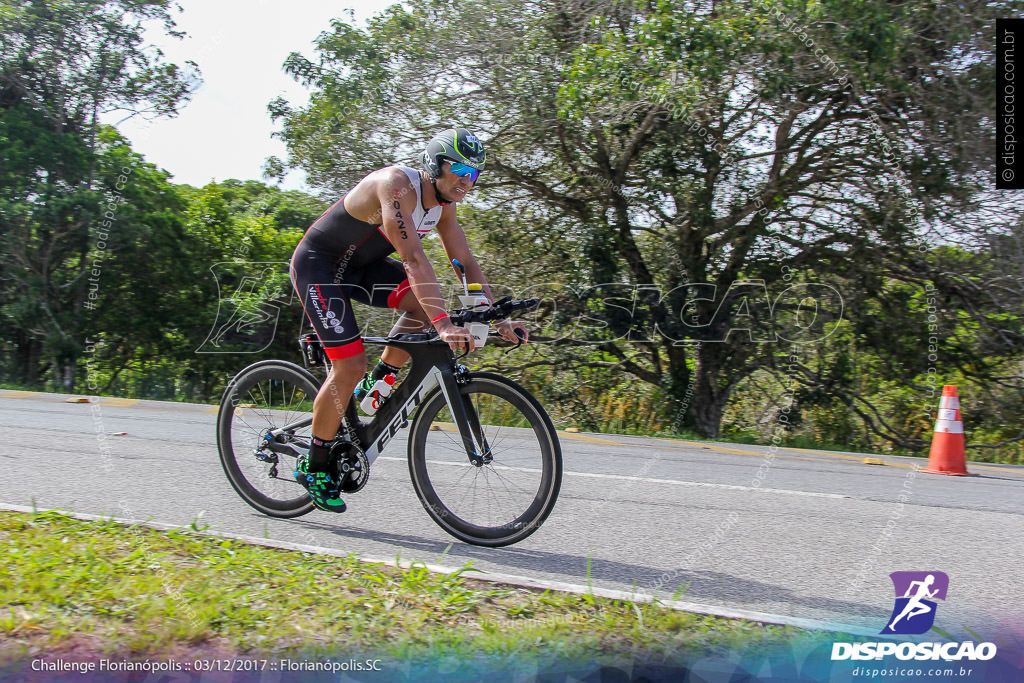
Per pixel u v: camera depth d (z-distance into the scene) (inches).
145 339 650.2
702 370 481.7
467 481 125.5
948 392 253.8
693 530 142.3
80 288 590.2
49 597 87.1
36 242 571.2
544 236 501.4
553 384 508.1
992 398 476.7
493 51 472.4
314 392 134.3
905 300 468.4
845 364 487.8
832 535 142.3
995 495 199.6
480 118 480.7
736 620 90.7
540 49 462.0
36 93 588.7
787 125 444.1
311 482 128.0
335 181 508.7
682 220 459.8
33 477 163.9
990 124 413.4
